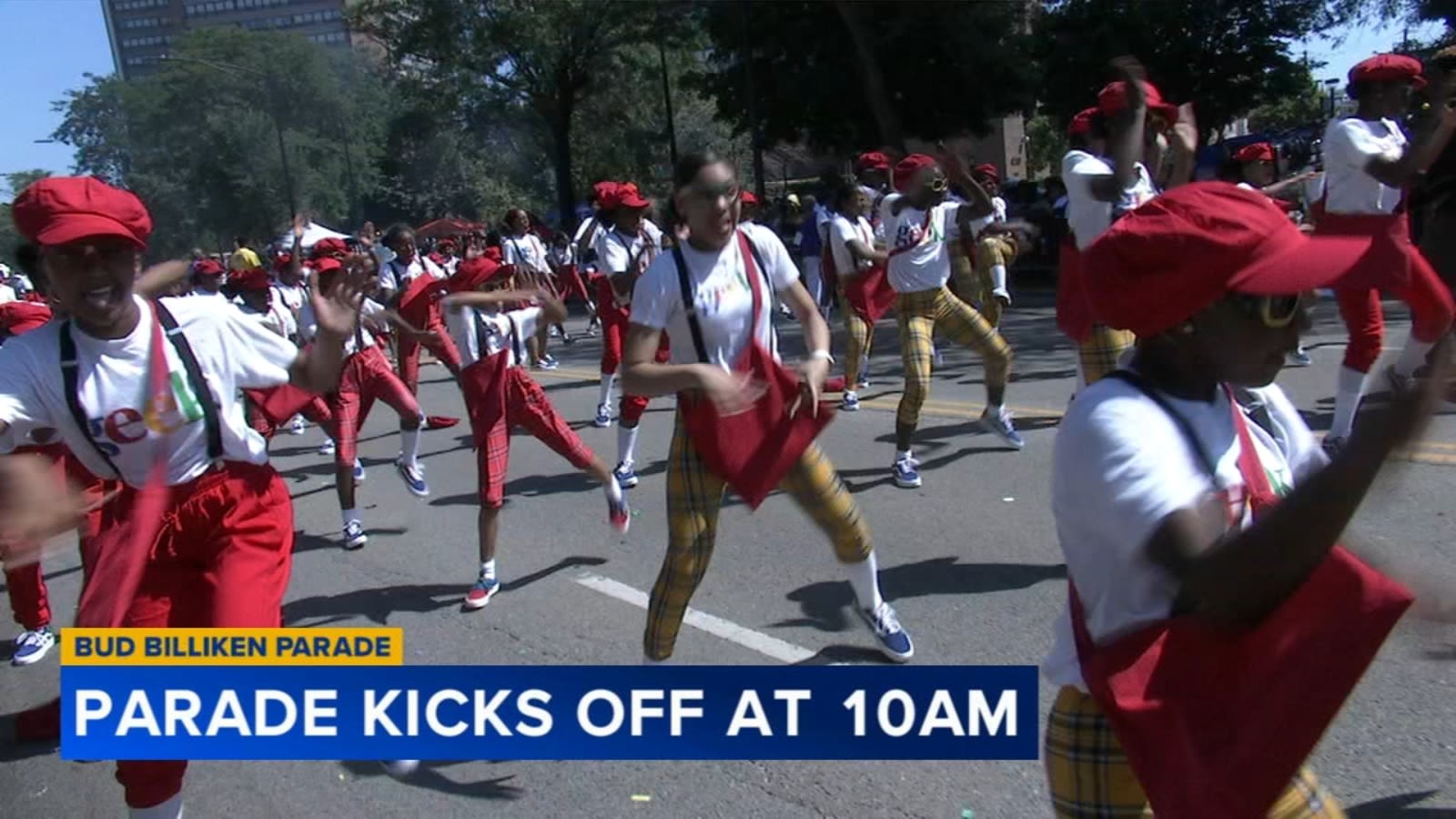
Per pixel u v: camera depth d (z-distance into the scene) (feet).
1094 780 6.43
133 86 162.71
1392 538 16.74
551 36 130.00
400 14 134.31
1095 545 5.90
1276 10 72.95
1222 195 5.44
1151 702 5.74
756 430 12.44
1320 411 25.13
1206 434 5.76
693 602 17.02
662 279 12.33
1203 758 5.68
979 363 36.65
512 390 18.11
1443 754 11.22
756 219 43.75
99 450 9.68
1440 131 15.48
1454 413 23.08
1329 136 18.86
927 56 83.25
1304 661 5.65
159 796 10.21
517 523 22.47
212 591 9.96
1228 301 5.48
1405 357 7.79
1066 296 15.71
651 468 26.40
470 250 57.16
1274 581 5.05
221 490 10.04
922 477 22.79
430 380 47.42
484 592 17.84
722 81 91.15
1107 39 74.90
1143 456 5.52
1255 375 5.65
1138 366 5.91
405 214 200.85
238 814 12.27
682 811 11.61
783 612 16.39
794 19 85.56
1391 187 17.93
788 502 21.71
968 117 86.99
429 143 181.27
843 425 28.19
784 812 11.43
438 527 22.76
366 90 171.63
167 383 9.66
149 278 9.95
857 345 29.63
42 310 17.83
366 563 20.71
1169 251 5.31
